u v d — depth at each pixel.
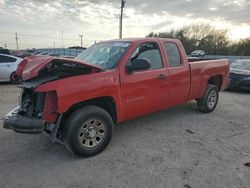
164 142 4.53
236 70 10.48
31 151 4.14
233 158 3.91
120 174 3.43
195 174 3.42
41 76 3.83
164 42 5.09
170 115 6.20
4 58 11.62
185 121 5.75
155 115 6.19
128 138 4.70
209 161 3.80
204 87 6.11
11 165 3.67
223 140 4.65
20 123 3.57
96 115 3.86
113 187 3.14
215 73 6.38
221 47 54.75
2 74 11.45
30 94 3.95
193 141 4.59
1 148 4.24
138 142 4.52
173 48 5.28
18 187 3.14
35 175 3.41
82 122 3.72
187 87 5.52
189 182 3.23
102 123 3.98
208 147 4.32
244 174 3.43
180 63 5.34
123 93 4.21
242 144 4.48
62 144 4.21
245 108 7.22
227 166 3.64
